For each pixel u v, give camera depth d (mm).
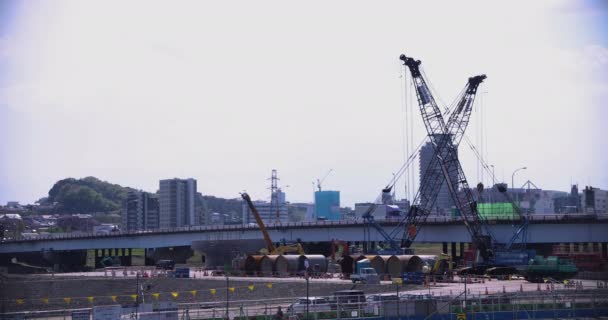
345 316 117625
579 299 133750
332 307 120062
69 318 141500
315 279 193125
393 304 116562
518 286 168000
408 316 117062
